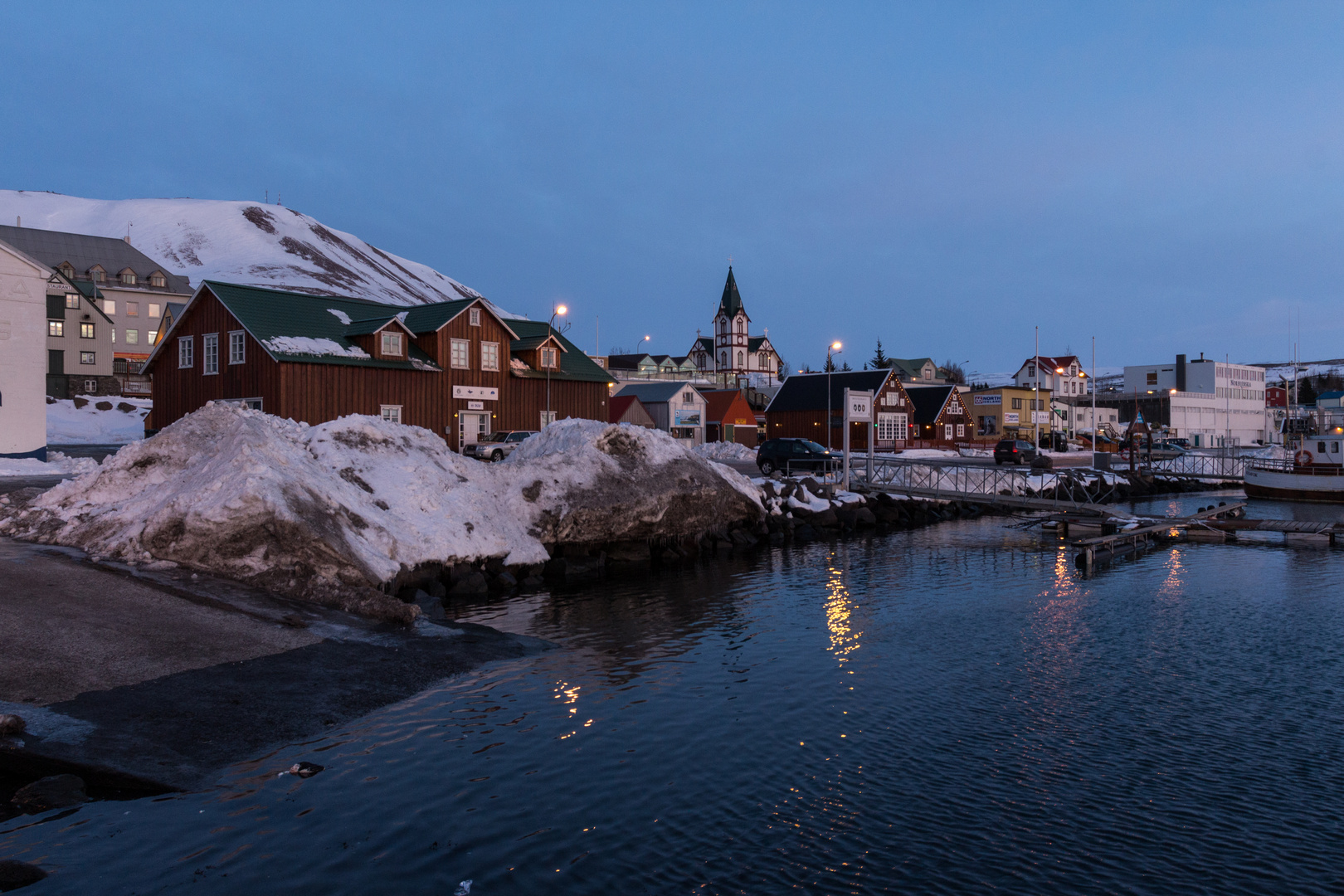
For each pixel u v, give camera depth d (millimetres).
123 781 8969
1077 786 9789
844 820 8938
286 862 7785
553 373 54062
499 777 9812
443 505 22453
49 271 33031
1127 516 37438
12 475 29250
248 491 16406
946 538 34031
